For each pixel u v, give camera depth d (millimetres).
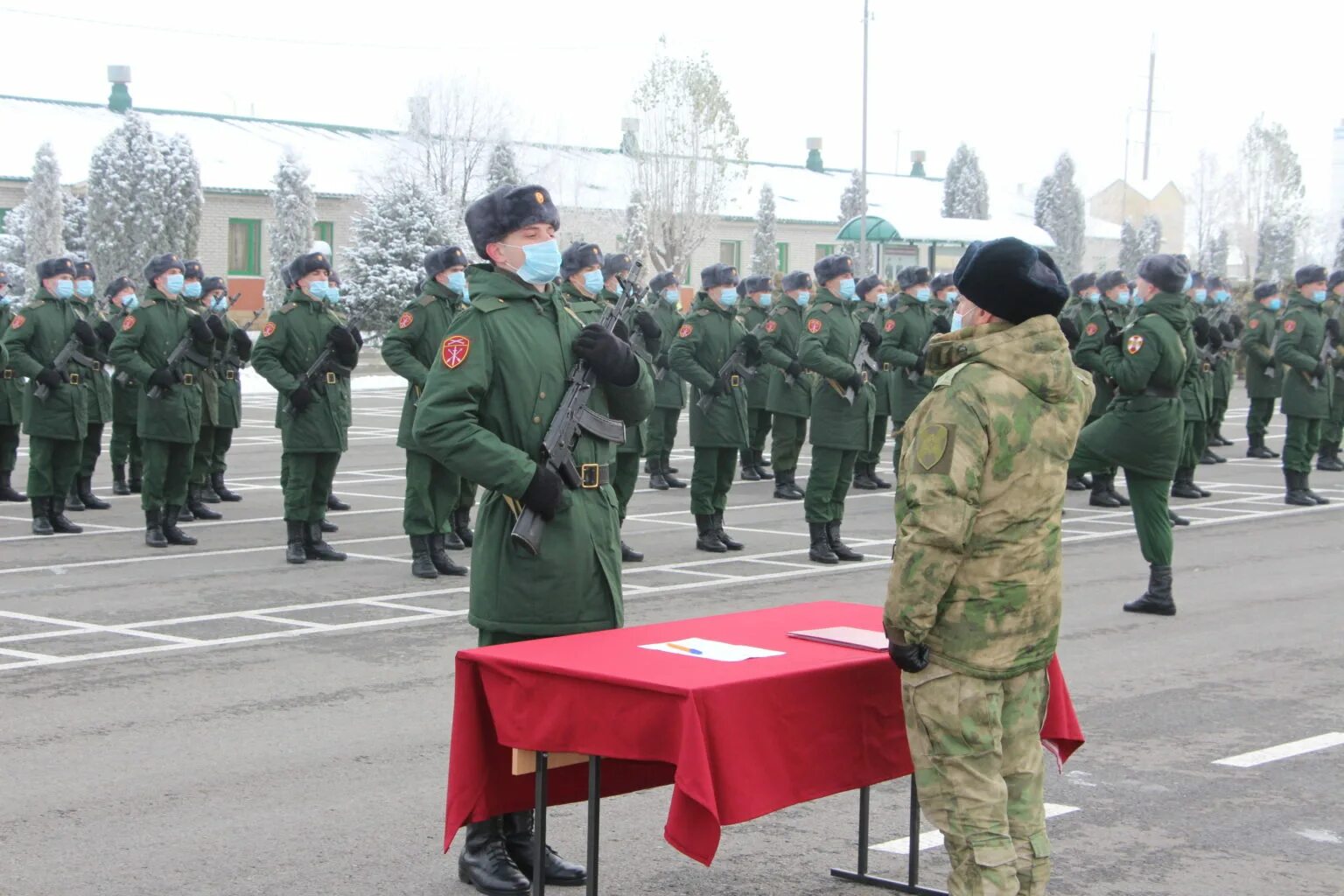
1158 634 10016
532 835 5547
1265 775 6957
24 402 14703
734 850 5961
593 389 5477
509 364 5297
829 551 12625
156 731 7410
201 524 14609
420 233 37469
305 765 6895
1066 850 5961
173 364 12961
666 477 18109
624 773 5309
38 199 40375
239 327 16312
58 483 13906
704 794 4184
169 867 5609
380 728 7504
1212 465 21250
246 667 8750
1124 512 16297
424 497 11734
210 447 14844
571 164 53125
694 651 4801
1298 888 5574
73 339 13742
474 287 5430
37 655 8977
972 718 4309
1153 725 7781
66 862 5645
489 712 4867
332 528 13836
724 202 52312
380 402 31125
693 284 54750
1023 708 4469
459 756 4812
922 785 4414
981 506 4262
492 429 5336
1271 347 21641
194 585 11359
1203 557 13227
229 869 5602
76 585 11305
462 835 6004
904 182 69250
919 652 4320
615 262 15102
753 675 4449
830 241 58812
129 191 36562
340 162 51719
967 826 4305
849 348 12656
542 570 5285
